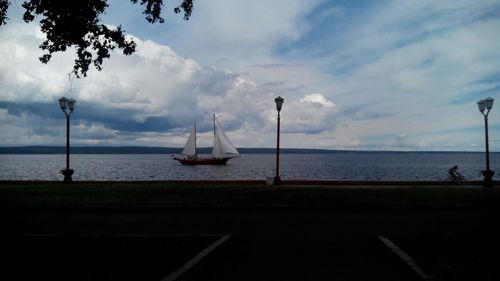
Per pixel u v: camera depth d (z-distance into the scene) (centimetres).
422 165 12500
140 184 2409
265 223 1240
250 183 2567
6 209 1533
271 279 682
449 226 1165
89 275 675
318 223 1236
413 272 692
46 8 1411
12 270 706
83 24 1449
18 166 11525
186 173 7688
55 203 1589
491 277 652
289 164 13450
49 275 677
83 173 7600
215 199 1672
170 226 1195
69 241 924
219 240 916
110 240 934
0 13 1426
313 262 788
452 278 648
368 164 13600
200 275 708
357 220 1292
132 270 703
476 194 1769
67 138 2556
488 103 2425
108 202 1606
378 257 825
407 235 1014
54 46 1527
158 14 1528
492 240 917
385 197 1700
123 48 1548
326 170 8881
